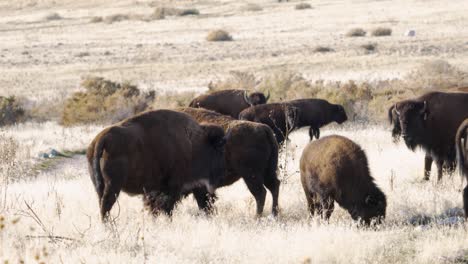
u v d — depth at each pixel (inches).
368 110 3764.8
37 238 1168.2
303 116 2817.4
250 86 4670.3
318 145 1450.5
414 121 1918.1
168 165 1384.1
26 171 2369.6
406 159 2121.1
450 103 1913.1
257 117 2498.8
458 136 1403.8
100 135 1304.1
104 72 6948.8
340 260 1063.6
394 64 6451.8
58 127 3860.7
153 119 1382.9
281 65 6796.3
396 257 1079.0
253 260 1057.5
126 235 1195.9
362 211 1359.5
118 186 1298.0
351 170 1370.6
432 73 5073.8
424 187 1710.1
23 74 6973.4
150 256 1055.0
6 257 1027.9
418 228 1258.0
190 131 1440.7
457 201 1537.9
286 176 1806.1
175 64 7239.2
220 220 1396.4
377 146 2470.5
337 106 2918.3
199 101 2787.9
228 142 1566.2
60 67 7352.4
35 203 1510.8
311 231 1237.1
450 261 1058.7
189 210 1569.9
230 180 1614.2
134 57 7864.2
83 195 1652.3
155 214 1382.9
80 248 1089.4
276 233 1237.1
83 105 4148.6
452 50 7190.0
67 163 2613.2
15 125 3978.8
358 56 7106.3
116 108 4131.4
